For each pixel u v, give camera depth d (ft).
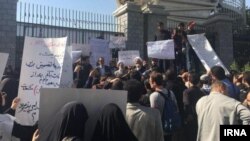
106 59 44.75
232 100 17.15
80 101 13.71
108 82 26.00
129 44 58.90
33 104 17.60
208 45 39.55
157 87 23.03
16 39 53.01
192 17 90.99
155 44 41.52
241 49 76.23
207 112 17.47
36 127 16.33
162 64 46.32
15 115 17.15
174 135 26.37
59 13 56.44
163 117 22.33
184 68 46.91
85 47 44.14
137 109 17.16
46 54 18.76
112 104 12.76
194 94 25.59
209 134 17.20
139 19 60.49
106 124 12.39
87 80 35.35
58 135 11.84
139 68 40.06
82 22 58.34
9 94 19.97
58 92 13.69
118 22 61.87
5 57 18.08
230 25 66.59
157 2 81.30
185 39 46.68
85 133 13.41
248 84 23.24
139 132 16.89
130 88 17.22
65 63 21.31
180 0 89.10
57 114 12.36
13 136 15.53
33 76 18.35
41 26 55.01
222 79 22.29
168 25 71.56
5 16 51.83
